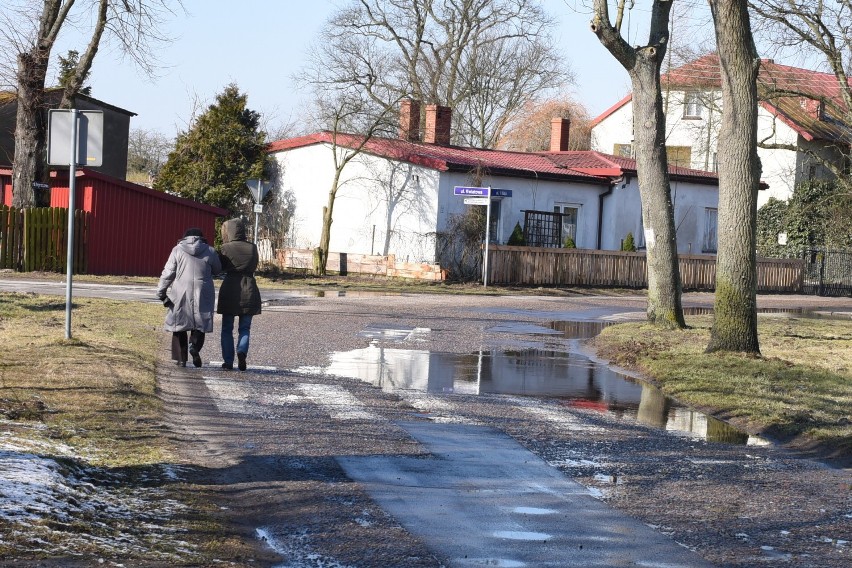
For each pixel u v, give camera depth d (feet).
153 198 109.50
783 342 63.57
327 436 29.66
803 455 30.50
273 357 47.34
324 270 125.39
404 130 126.00
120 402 31.45
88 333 48.60
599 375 47.57
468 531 20.51
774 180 176.76
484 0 185.37
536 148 214.28
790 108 178.19
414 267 119.03
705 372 46.47
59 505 19.52
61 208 101.40
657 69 69.31
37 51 102.27
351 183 129.18
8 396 30.45
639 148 70.08
